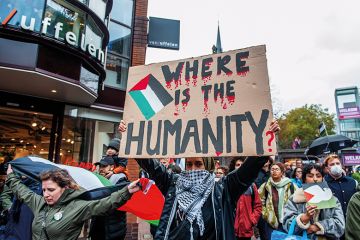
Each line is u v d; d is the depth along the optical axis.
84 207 2.35
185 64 2.73
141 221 9.23
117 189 2.82
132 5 10.88
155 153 2.57
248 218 4.29
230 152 2.33
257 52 2.47
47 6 6.24
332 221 2.90
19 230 2.94
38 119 8.23
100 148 9.27
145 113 2.73
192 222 2.21
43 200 2.56
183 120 2.58
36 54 5.97
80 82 6.88
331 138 6.93
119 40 10.26
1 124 8.46
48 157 8.02
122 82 10.09
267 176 5.20
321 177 3.52
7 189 3.63
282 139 40.00
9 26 5.79
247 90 2.42
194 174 2.42
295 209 3.16
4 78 6.41
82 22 6.98
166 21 11.20
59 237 2.31
